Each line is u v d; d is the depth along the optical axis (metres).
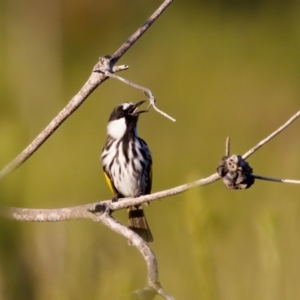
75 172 16.45
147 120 19.78
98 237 5.11
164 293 3.21
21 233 2.43
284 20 26.27
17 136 2.60
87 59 25.28
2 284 2.38
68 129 19.41
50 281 4.47
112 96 21.42
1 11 23.53
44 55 23.05
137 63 25.11
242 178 4.00
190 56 25.17
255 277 5.76
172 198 12.48
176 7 26.86
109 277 4.41
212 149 19.02
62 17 25.59
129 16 26.53
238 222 10.55
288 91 23.45
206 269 2.92
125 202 4.59
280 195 13.13
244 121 21.47
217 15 26.73
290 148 18.61
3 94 3.69
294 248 4.77
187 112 21.95
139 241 4.20
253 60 25.20
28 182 2.57
